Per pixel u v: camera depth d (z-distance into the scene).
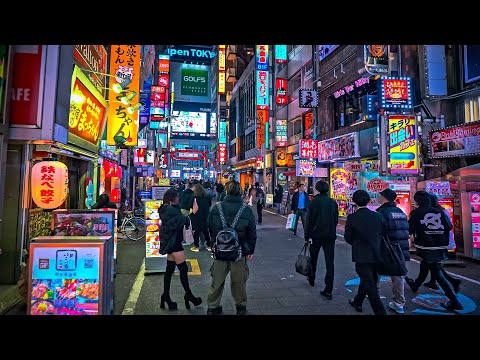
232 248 3.73
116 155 12.85
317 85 18.27
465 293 5.14
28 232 5.24
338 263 7.14
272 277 6.02
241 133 40.00
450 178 8.30
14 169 5.07
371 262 3.96
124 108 9.75
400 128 8.94
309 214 5.12
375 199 12.21
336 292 5.16
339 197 15.95
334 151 15.59
